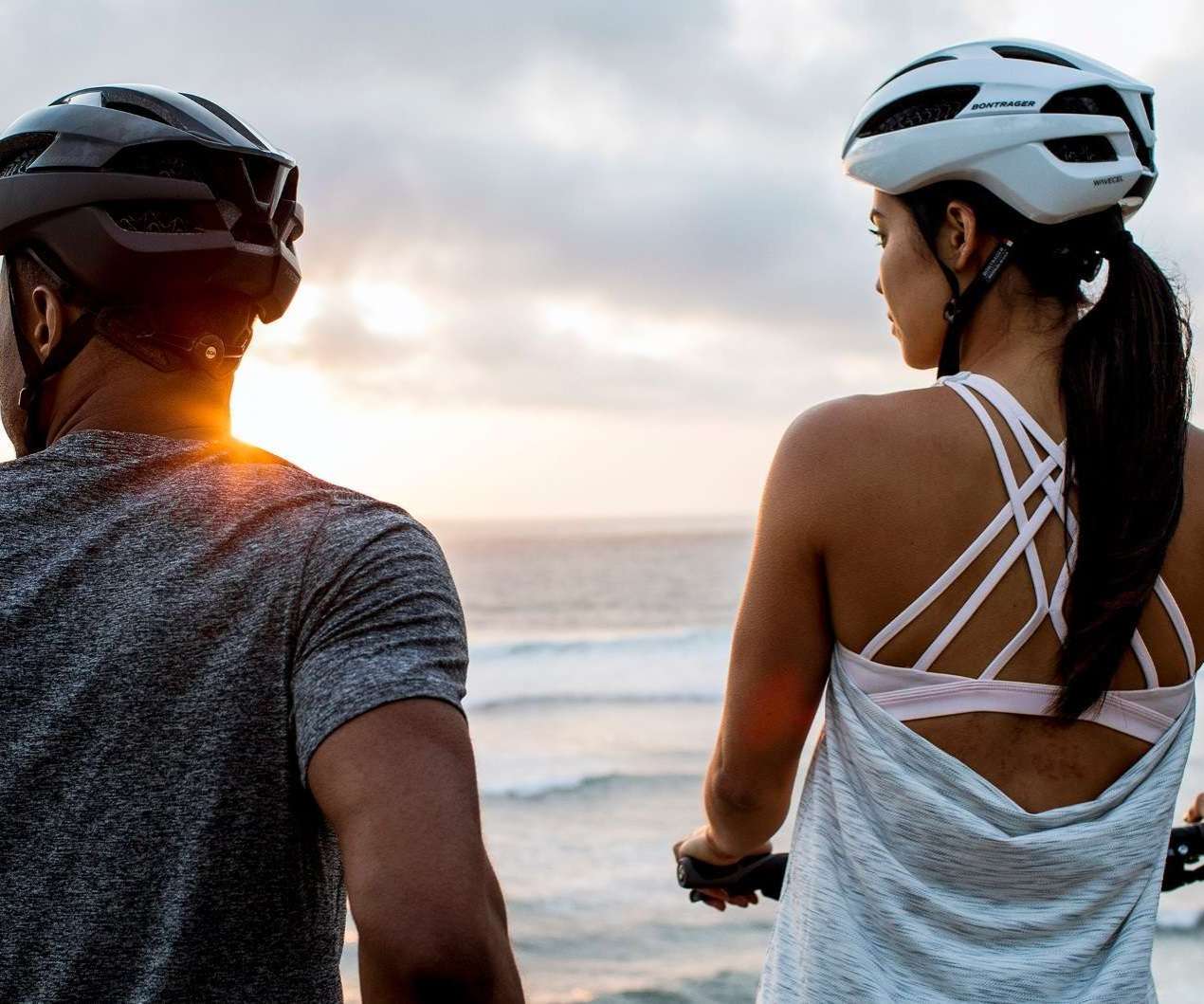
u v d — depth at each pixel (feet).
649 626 138.00
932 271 5.20
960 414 4.89
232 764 3.61
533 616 150.10
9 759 3.62
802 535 4.97
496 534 400.26
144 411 4.13
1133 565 4.58
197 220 4.08
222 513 3.89
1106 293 4.91
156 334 4.08
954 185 5.09
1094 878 4.67
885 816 4.80
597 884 30.71
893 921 4.71
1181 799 37.06
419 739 3.37
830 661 5.20
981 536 4.75
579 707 66.33
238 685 3.65
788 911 5.11
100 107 4.11
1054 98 5.00
